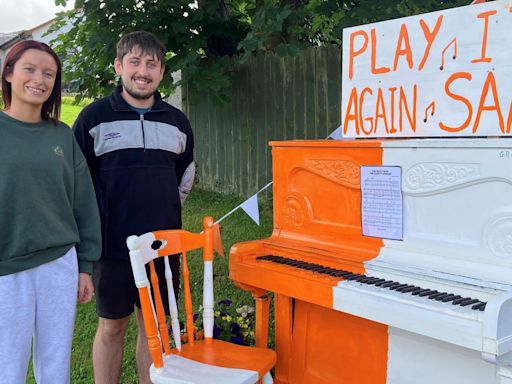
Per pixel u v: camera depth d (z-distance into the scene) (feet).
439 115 6.81
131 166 8.40
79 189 7.59
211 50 22.22
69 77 19.93
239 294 13.82
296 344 8.87
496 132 6.30
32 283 6.88
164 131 8.66
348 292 6.63
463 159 6.31
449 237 6.54
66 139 7.34
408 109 7.11
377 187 7.23
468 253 6.35
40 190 6.79
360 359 7.97
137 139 8.43
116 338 8.90
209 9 19.77
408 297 6.16
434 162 6.59
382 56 7.34
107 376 8.92
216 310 10.79
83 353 11.47
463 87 6.54
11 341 6.75
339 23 15.84
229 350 7.82
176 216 8.95
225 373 6.98
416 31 6.93
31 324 6.94
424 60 6.88
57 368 7.21
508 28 6.08
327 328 8.39
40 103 6.85
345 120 7.93
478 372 6.62
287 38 19.93
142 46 8.18
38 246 6.79
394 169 7.01
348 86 7.82
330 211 7.91
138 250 6.97
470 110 6.50
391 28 7.18
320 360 8.54
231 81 21.53
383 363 7.68
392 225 7.11
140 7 18.88
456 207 6.44
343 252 7.60
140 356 9.07
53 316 7.12
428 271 6.57
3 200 6.53
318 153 7.95
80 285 7.63
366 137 7.68
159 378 6.88
